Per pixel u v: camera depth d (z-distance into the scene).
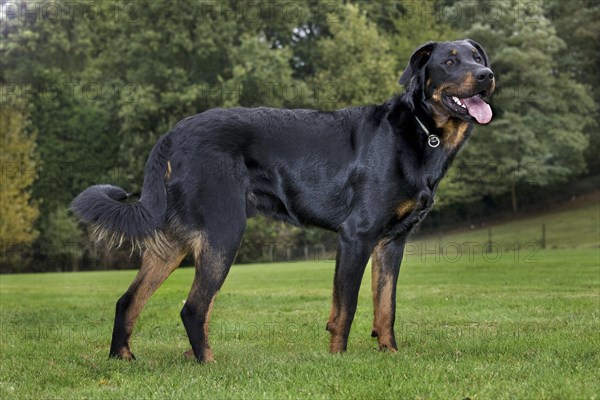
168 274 5.82
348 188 5.88
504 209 43.47
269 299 10.85
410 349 6.01
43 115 33.56
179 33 30.12
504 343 5.99
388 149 5.79
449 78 5.76
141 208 5.59
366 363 5.14
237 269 22.41
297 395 4.33
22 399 4.52
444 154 5.92
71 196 33.25
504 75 38.44
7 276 22.53
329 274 18.19
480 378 4.66
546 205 42.81
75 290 14.31
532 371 4.82
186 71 31.30
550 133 39.38
